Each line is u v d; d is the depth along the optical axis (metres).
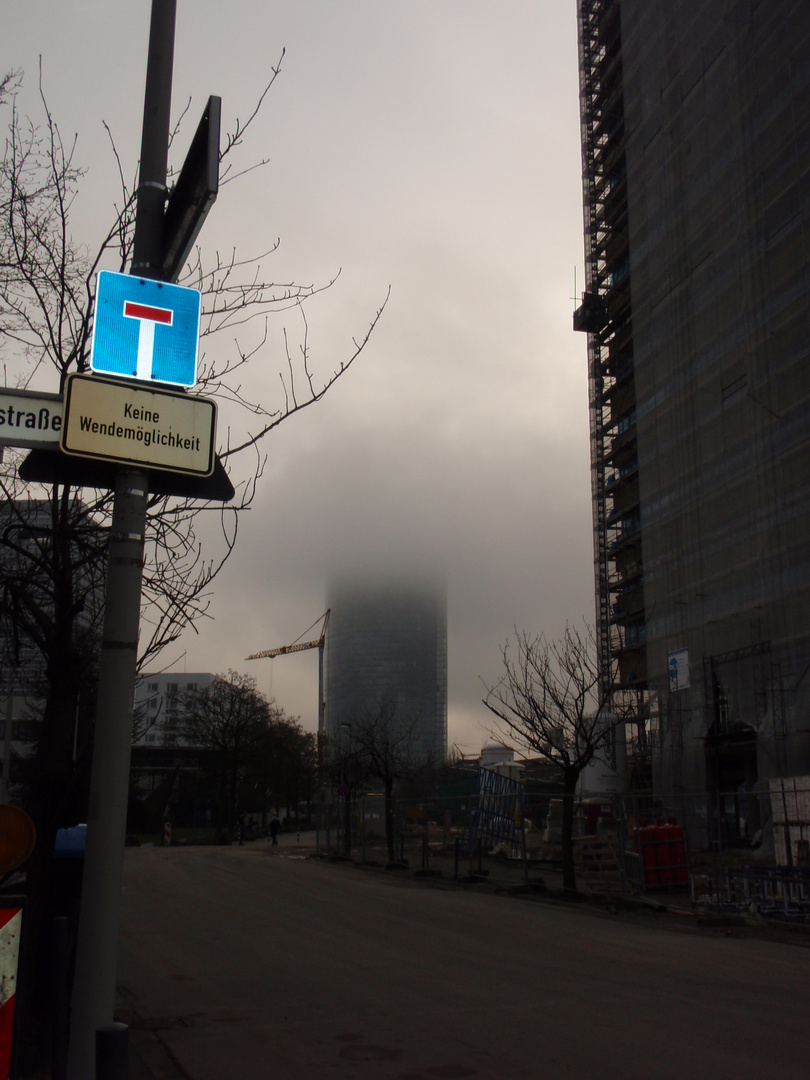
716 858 17.17
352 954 12.27
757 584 37.41
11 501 7.99
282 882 23.64
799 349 35.72
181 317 4.75
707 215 43.59
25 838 4.65
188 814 69.69
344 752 60.31
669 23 48.56
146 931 14.52
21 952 4.93
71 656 7.68
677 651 42.75
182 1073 6.99
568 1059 7.15
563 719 23.23
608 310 74.50
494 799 29.25
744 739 37.72
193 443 4.59
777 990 9.83
